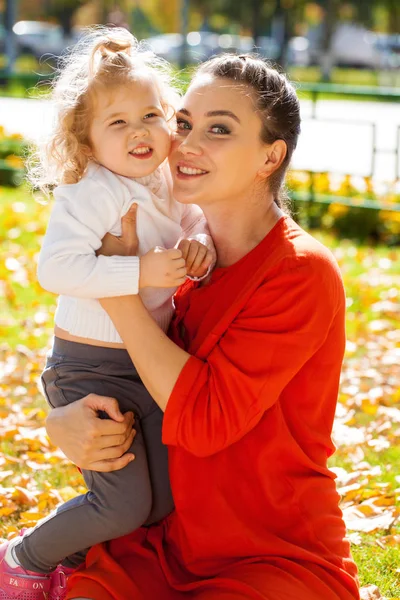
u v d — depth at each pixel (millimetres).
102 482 3033
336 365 3025
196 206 3354
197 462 2949
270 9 46750
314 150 14062
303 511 2910
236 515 2906
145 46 3379
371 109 20078
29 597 3189
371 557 3896
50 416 3086
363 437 5043
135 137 3014
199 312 3086
